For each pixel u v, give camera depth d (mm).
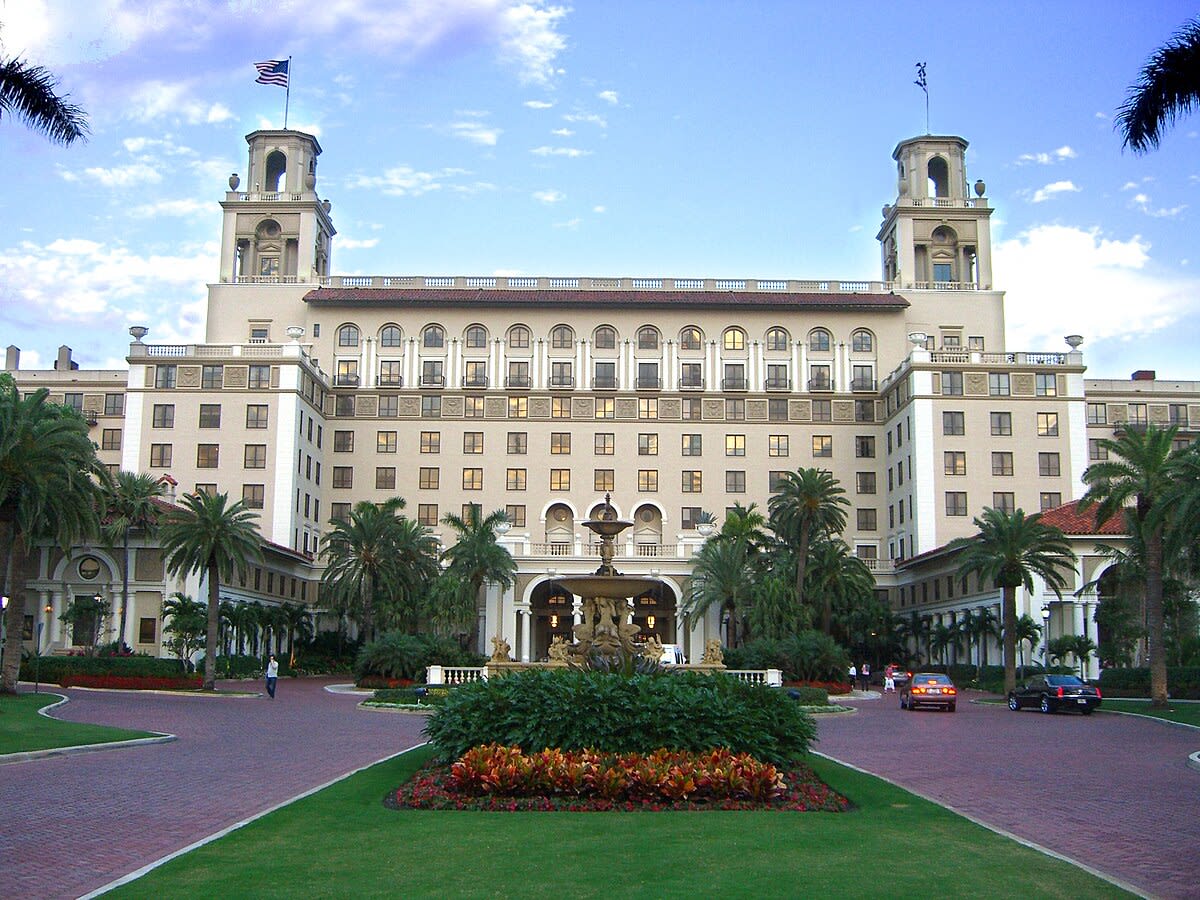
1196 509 41281
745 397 98375
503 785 17703
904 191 106250
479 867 12570
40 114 22891
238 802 18266
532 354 99000
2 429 43656
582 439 97375
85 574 66625
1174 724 40656
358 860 12977
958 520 86938
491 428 97375
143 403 87562
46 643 65812
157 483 73312
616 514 95938
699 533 84875
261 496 86000
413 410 97750
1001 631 68625
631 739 19562
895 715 45469
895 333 100062
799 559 69062
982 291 101188
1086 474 51688
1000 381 89250
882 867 12672
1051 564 57844
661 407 98062
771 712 20578
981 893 11430
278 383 87500
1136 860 13992
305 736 31297
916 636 85938
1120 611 64438
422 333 99062
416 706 42719
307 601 90688
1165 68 20062
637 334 99688
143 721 35438
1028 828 16359
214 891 11398
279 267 102062
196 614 61344
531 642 87312
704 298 99625
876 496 97250
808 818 16359
